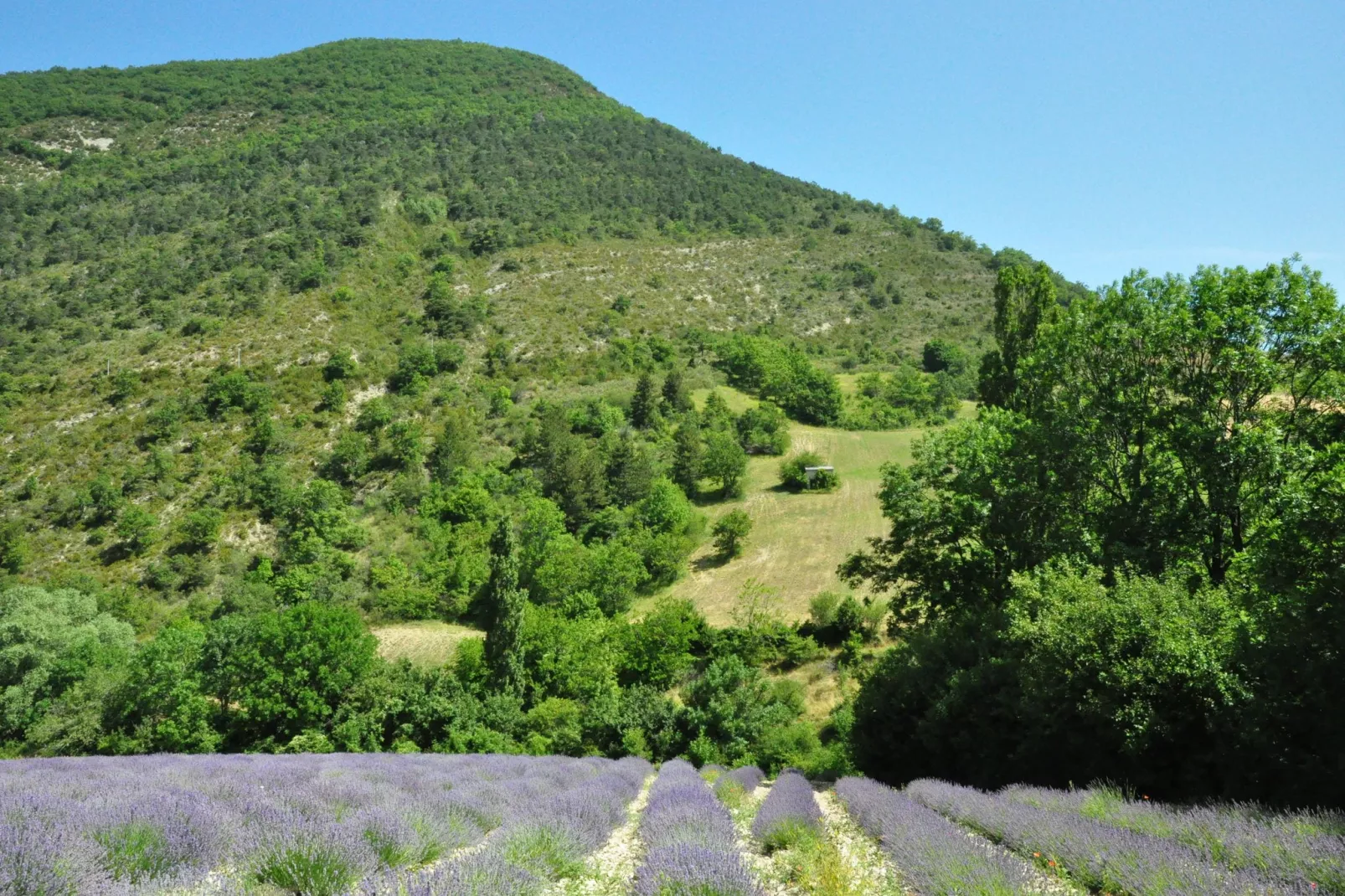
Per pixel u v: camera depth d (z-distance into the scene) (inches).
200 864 246.4
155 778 450.9
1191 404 764.0
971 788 523.5
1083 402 842.8
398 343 4202.8
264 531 2679.6
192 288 4247.0
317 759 767.7
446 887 205.3
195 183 5964.6
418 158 7490.2
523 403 3949.3
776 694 1375.5
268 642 1310.3
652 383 3826.3
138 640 2070.6
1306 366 715.4
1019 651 654.5
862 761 839.1
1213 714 461.7
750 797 600.7
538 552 2436.0
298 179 6240.2
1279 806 398.9
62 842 215.9
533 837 299.3
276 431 3137.3
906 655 826.8
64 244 4569.4
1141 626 502.3
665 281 6245.1
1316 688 407.2
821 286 6697.8
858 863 325.1
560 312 5177.2
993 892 240.1
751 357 4655.5
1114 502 838.5
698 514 2787.9
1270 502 663.8
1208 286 754.2
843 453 3479.3
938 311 6348.4
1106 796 426.3
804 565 2271.2
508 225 6402.6
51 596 1865.2
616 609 2169.0
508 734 1275.8
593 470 2942.9
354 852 242.5
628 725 1115.3
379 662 1400.1
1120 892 258.4
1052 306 1208.8
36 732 1369.3
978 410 1187.3
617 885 281.4
